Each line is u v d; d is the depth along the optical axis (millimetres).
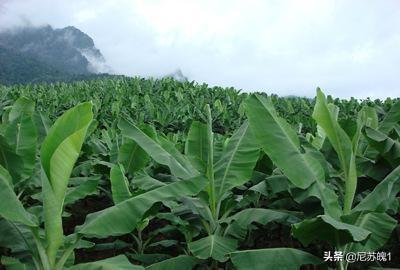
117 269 3311
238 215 4484
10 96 22453
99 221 3643
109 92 26672
